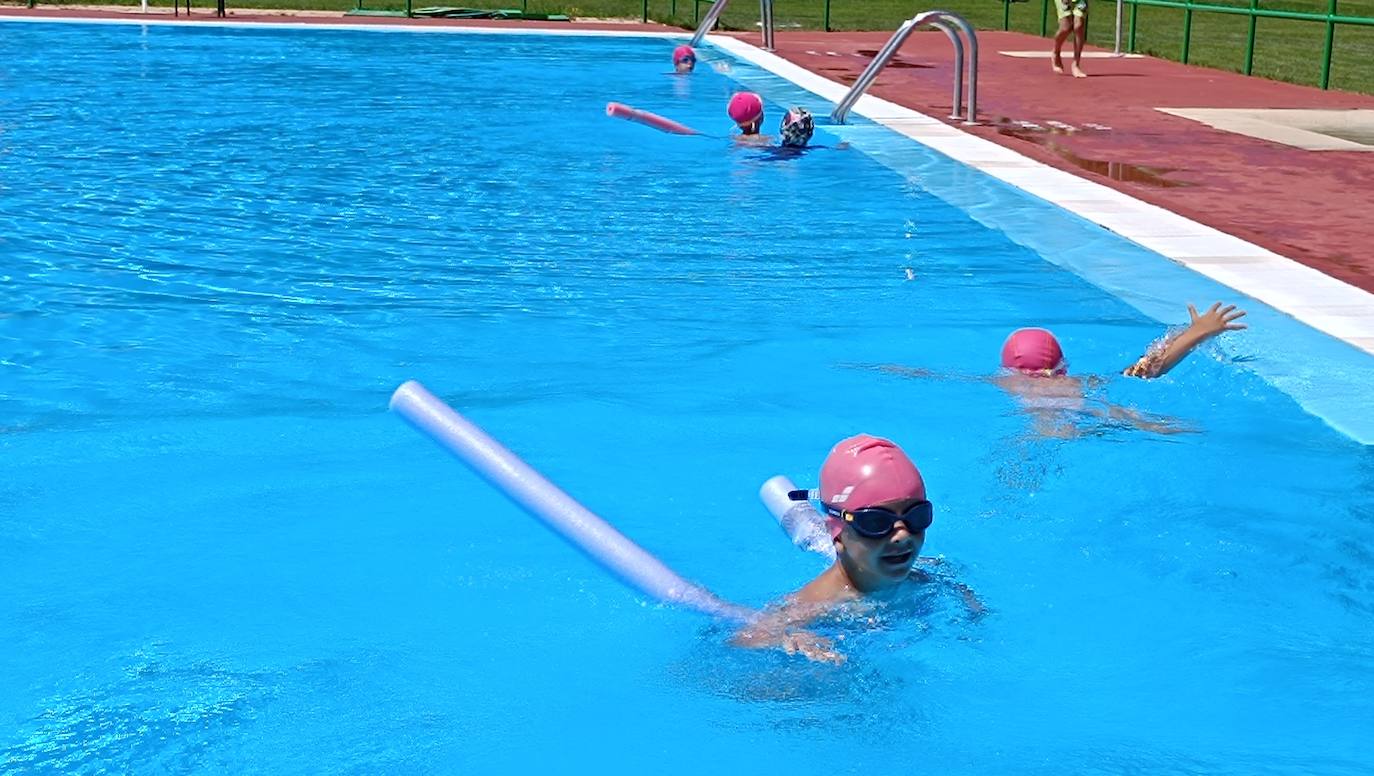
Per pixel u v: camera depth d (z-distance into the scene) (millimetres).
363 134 12547
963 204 9461
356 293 7125
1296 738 3230
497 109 14312
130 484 4711
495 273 7574
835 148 11898
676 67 18047
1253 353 6051
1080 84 17172
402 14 24953
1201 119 14039
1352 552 4242
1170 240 8227
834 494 3613
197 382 5746
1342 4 32656
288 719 3320
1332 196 9828
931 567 4082
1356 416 5344
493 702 3396
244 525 4414
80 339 6277
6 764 3115
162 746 3201
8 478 4734
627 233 8594
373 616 3832
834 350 6246
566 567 4125
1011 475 4816
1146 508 4551
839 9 30781
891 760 3139
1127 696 3414
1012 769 3105
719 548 4285
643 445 5137
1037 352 5793
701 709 3344
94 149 11453
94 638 3699
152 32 21469
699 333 6484
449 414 4016
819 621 3707
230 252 7980
